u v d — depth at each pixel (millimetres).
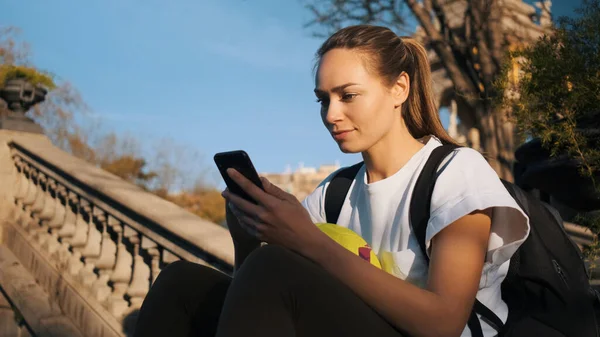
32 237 4844
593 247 2277
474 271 1267
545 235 1377
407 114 1614
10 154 5566
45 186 5109
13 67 8438
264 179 1354
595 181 2395
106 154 14914
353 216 1605
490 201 1266
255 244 1607
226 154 1349
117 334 3271
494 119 6258
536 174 2586
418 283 1388
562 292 1353
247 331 1146
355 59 1467
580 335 1366
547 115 2400
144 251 3410
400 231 1432
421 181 1425
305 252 1272
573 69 2330
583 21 2424
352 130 1483
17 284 4395
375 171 1577
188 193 13250
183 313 1484
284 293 1177
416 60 1615
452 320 1222
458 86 6715
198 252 2764
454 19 6926
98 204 3777
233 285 1193
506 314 1420
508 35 6352
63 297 3941
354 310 1205
